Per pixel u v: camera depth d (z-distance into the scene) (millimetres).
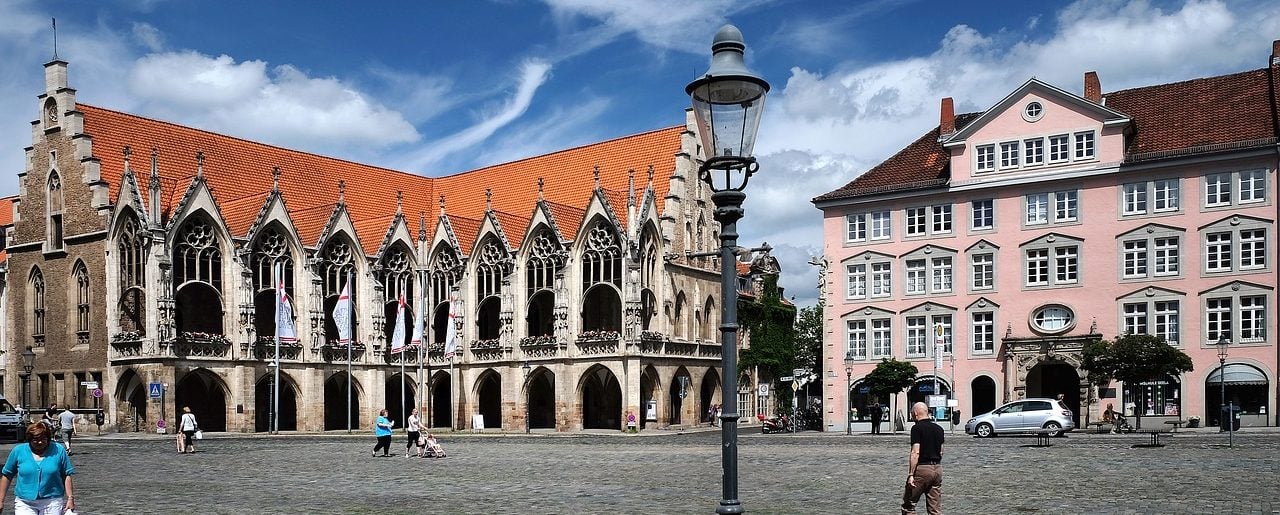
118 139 87812
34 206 88938
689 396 93375
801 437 68188
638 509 27312
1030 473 35375
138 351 80812
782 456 46938
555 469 41250
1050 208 74875
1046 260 75000
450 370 93062
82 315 85625
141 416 83125
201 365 81875
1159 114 75062
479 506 28422
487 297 93250
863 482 33844
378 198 102562
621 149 98438
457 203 105250
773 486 32906
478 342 92562
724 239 16406
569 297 88875
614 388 94875
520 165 104250
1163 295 71188
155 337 79875
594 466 42625
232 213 88750
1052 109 74875
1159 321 71375
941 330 72375
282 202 87688
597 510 27188
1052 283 74562
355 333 92125
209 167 91875
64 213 86438
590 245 88875
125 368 81562
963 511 25938
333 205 95250
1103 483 31672
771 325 107438
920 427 20422
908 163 82000
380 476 38719
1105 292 72812
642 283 88750
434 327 97188
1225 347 61562
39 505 17219
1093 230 73438
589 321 94812
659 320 89500
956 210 77812
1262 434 58312
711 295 97938
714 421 97125
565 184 99438
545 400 98375
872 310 80375
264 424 88188
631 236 86625
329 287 90688
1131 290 72125
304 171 98625
